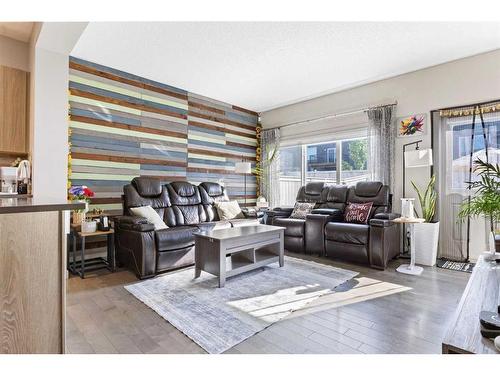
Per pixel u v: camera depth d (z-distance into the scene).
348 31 3.13
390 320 2.18
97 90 4.00
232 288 2.86
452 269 3.52
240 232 3.29
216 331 2.02
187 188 4.64
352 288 2.86
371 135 4.62
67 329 2.05
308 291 2.78
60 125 3.03
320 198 4.92
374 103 4.71
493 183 1.97
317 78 4.52
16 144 3.07
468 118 3.83
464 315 1.29
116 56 3.77
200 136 5.35
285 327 2.08
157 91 4.68
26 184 3.01
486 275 1.82
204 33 3.17
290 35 3.21
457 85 3.89
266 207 5.79
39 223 1.06
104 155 4.05
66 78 3.08
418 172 4.24
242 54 3.70
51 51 2.98
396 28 3.06
